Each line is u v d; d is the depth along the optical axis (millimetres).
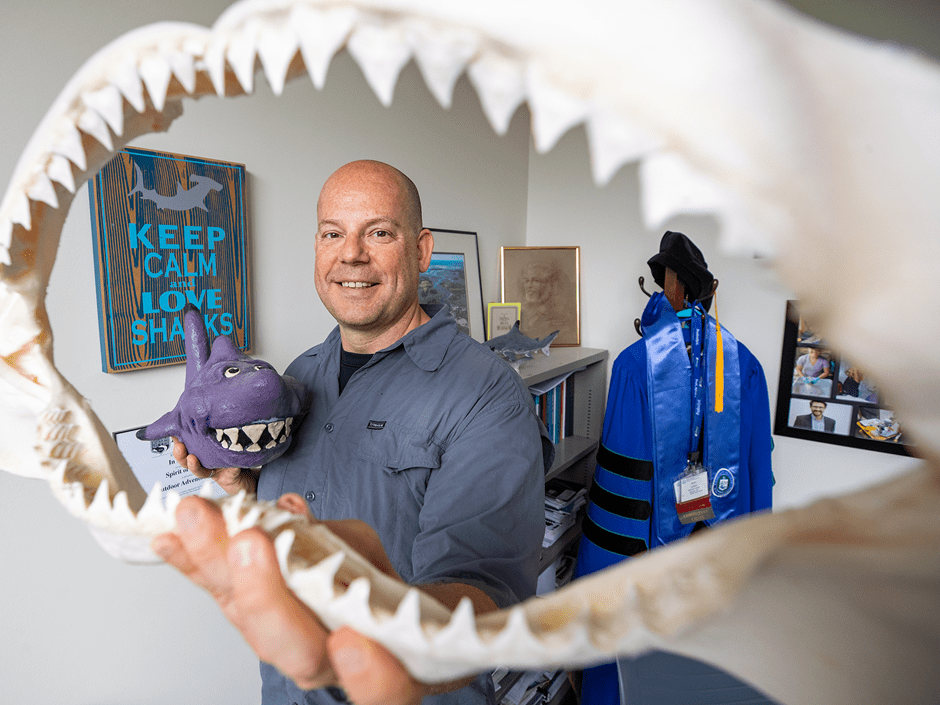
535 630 267
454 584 589
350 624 310
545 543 2090
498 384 1021
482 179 2312
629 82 199
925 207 178
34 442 473
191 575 364
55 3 988
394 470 1005
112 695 1247
